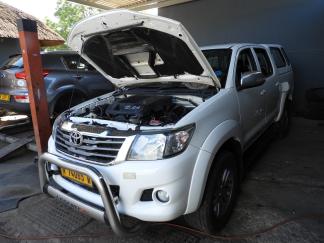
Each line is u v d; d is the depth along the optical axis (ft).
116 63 11.35
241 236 8.79
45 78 18.40
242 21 26.50
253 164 14.23
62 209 10.75
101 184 7.06
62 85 19.21
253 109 11.79
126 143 7.45
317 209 10.10
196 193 7.62
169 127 7.57
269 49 15.98
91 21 9.19
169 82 11.70
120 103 9.78
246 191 11.52
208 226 8.52
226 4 27.17
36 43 11.99
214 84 10.02
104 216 7.34
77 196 8.22
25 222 10.04
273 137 17.29
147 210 7.27
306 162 14.28
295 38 24.14
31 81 11.94
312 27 23.29
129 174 7.24
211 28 28.48
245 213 9.98
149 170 7.11
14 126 22.30
